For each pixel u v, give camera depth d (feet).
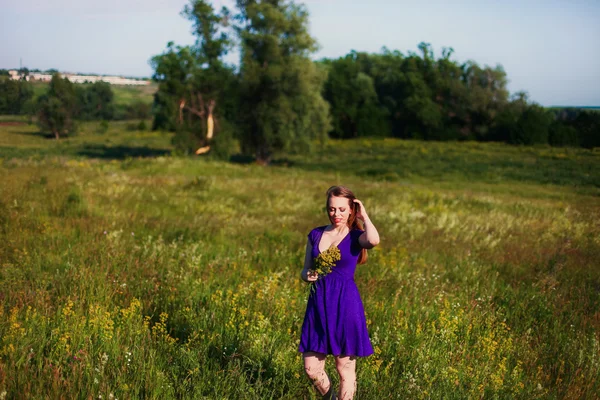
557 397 14.40
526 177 138.00
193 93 160.66
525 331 20.01
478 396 13.44
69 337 14.60
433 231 43.78
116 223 37.27
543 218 55.47
